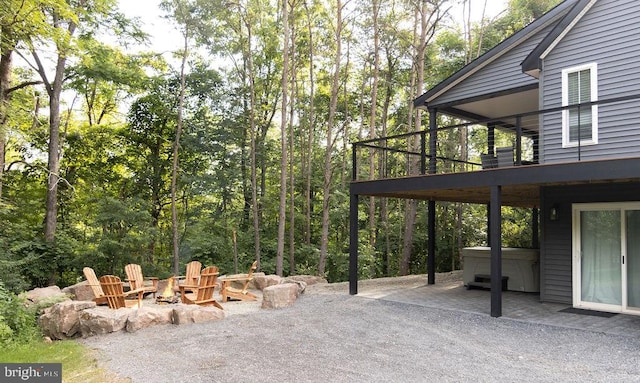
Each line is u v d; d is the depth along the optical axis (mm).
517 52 10859
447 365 5215
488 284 10758
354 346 6047
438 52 21375
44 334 7141
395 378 4762
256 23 19578
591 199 8727
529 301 9453
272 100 22219
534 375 4859
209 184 18391
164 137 19891
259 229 20094
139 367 5242
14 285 11094
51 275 14438
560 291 9125
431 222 12320
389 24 18500
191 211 19406
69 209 18375
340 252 19656
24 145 16953
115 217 15367
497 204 7910
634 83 8180
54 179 15117
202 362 5391
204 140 18625
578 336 6492
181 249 18875
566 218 9102
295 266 19109
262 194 21234
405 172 22359
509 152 9648
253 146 18969
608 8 8578
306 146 22500
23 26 8844
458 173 8438
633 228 8242
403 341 6305
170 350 5977
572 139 8883
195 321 7648
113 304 8805
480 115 13211
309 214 19938
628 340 6230
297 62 20672
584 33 8867
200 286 9273
